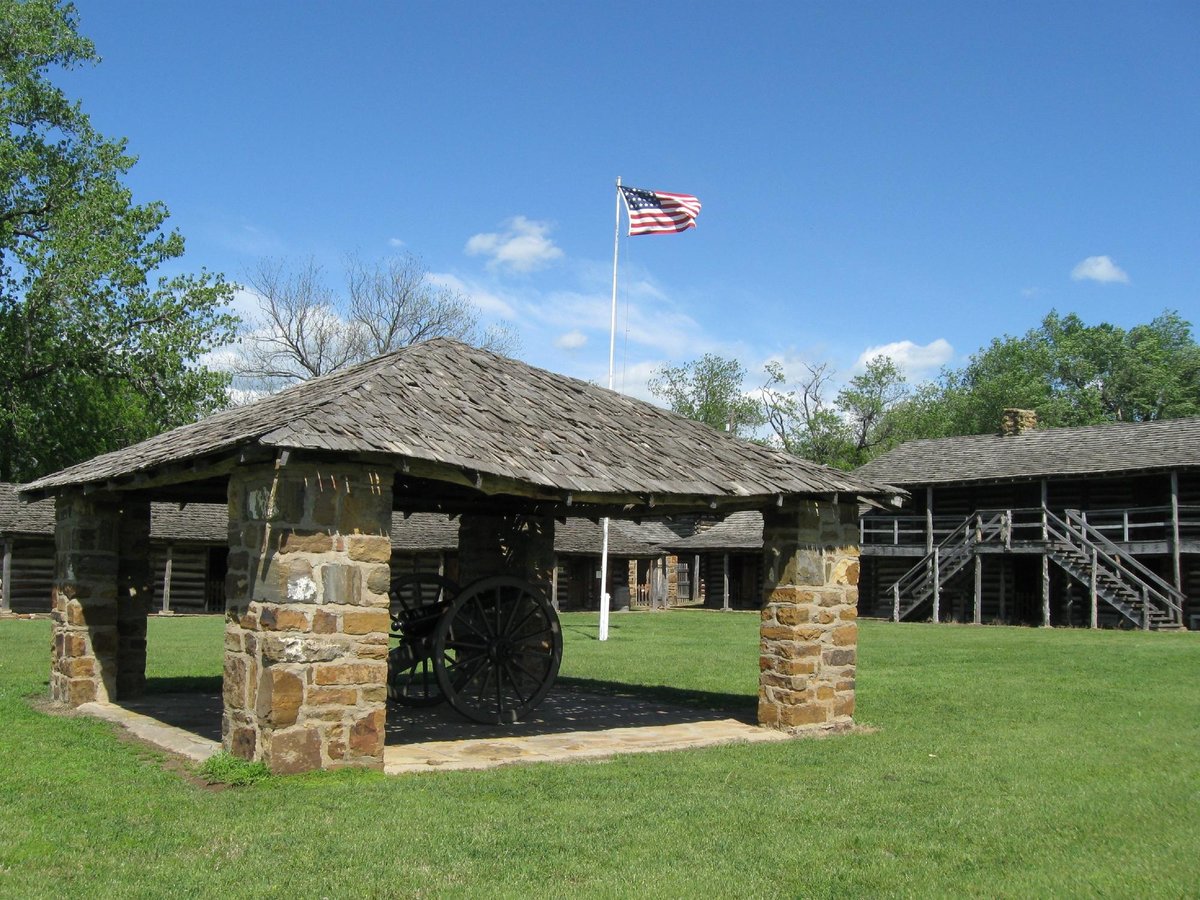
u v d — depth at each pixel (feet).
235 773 23.79
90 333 112.88
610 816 21.91
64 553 38.17
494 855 18.95
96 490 34.06
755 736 32.94
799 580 33.81
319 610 24.76
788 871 18.44
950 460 113.39
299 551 24.56
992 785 25.66
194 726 32.30
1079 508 104.99
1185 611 97.09
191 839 19.49
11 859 18.15
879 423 201.98
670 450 33.68
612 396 38.42
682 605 147.33
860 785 25.49
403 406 28.25
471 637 37.68
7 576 92.99
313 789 23.38
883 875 18.30
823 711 34.04
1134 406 201.67
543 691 36.78
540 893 16.94
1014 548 98.89
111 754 27.50
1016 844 20.36
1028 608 106.22
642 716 37.47
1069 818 22.40
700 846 19.86
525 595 38.58
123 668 38.58
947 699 42.34
